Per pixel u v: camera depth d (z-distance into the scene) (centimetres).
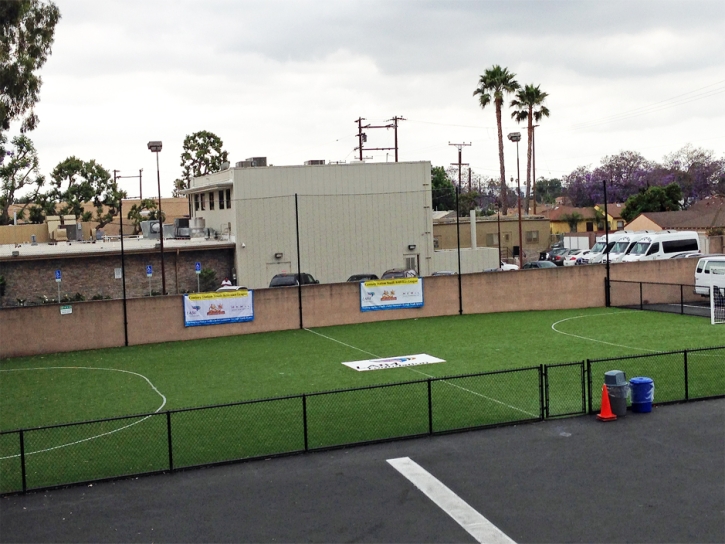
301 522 1395
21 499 1539
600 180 12138
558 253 6700
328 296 3800
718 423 1902
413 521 1388
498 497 1484
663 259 4362
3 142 3469
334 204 5044
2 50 3275
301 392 2367
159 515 1443
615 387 1967
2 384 2675
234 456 1759
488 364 2720
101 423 2081
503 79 7181
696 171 11125
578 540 1292
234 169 4859
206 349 3262
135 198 10900
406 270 4838
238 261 4900
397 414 2069
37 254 4575
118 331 3422
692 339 3086
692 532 1308
